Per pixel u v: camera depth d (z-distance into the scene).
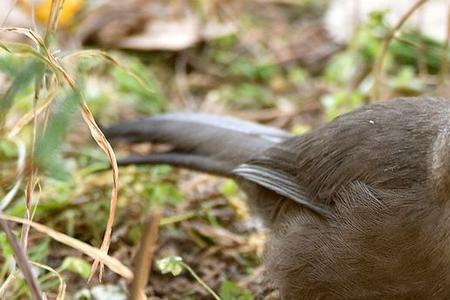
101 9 15.31
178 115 11.98
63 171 9.14
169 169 12.64
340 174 10.03
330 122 10.54
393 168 9.65
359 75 14.47
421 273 9.35
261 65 14.93
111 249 11.39
